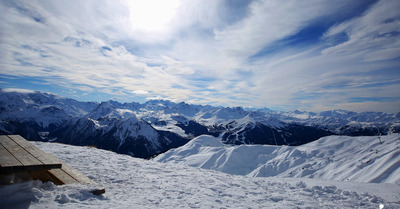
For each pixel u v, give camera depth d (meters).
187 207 6.06
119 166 12.15
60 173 7.02
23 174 5.15
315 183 12.71
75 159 12.77
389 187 11.27
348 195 8.95
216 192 8.22
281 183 11.36
